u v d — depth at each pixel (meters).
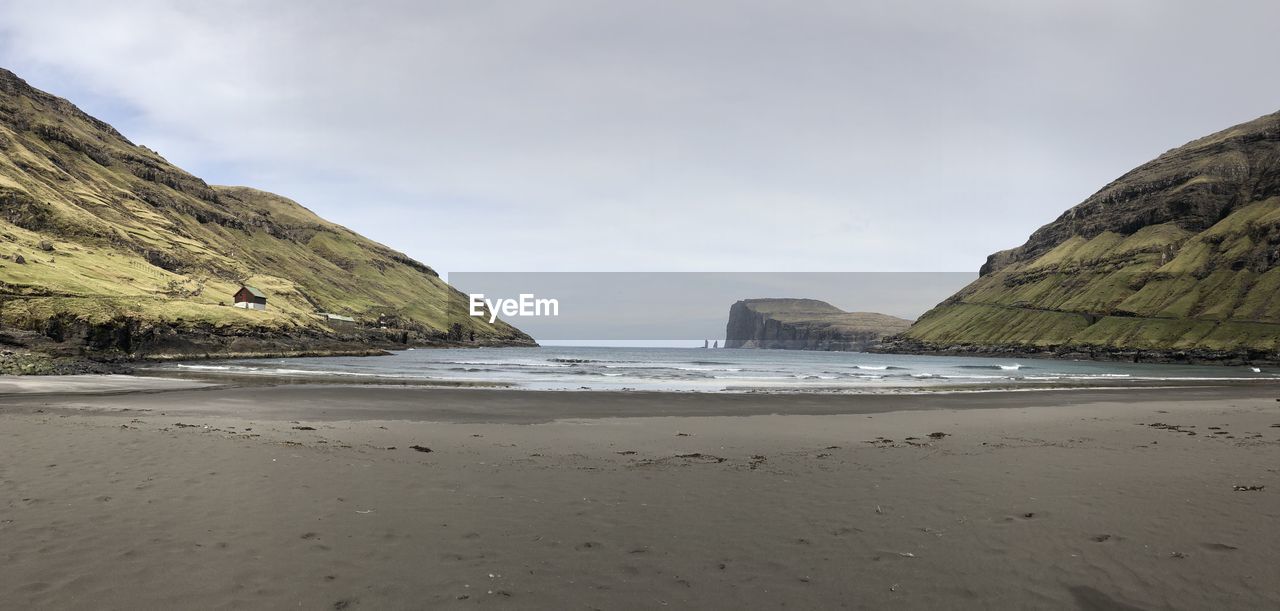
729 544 10.23
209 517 10.95
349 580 8.34
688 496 13.44
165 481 13.45
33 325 82.75
